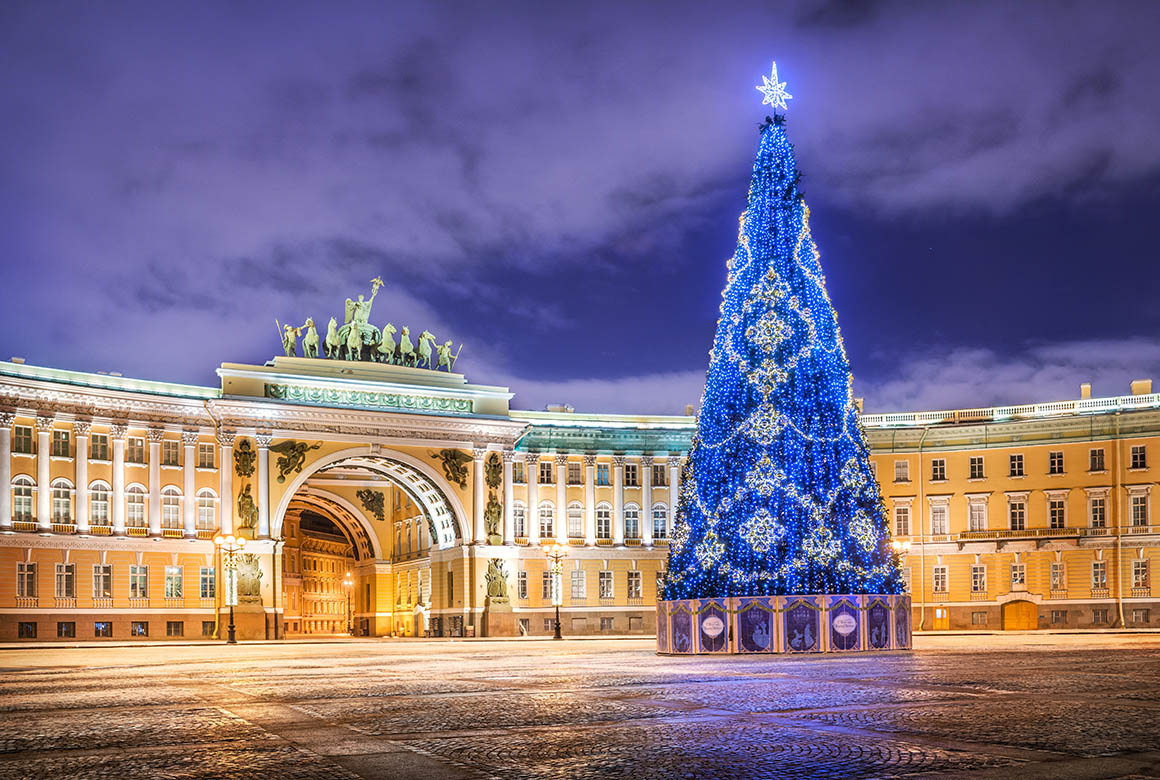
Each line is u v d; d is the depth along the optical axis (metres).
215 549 88.50
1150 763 15.26
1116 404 94.88
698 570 50.62
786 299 50.91
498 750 17.00
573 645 66.75
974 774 14.54
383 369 97.56
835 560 49.03
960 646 54.41
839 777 14.48
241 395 90.31
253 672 37.00
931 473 101.06
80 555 83.19
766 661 40.53
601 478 104.38
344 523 117.50
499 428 99.62
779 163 52.84
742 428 50.09
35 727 20.58
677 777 14.66
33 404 82.00
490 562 97.81
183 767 15.80
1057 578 95.88
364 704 24.14
